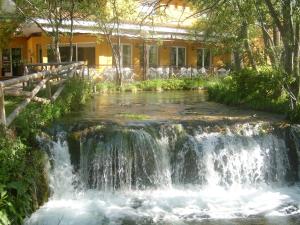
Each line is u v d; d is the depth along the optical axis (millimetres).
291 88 13977
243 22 17109
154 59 28500
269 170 11492
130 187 10555
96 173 10406
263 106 14945
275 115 13672
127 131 10617
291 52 13961
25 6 19859
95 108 14859
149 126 11117
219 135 11273
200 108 15453
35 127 10250
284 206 9789
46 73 12102
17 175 8594
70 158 10352
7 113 11094
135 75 25969
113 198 10031
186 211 9414
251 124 11836
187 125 11438
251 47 20500
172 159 10883
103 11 21469
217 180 11039
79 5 20297
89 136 10562
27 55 27297
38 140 10031
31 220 8648
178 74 27531
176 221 8867
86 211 9258
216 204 9852
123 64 26484
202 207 9656
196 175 10945
